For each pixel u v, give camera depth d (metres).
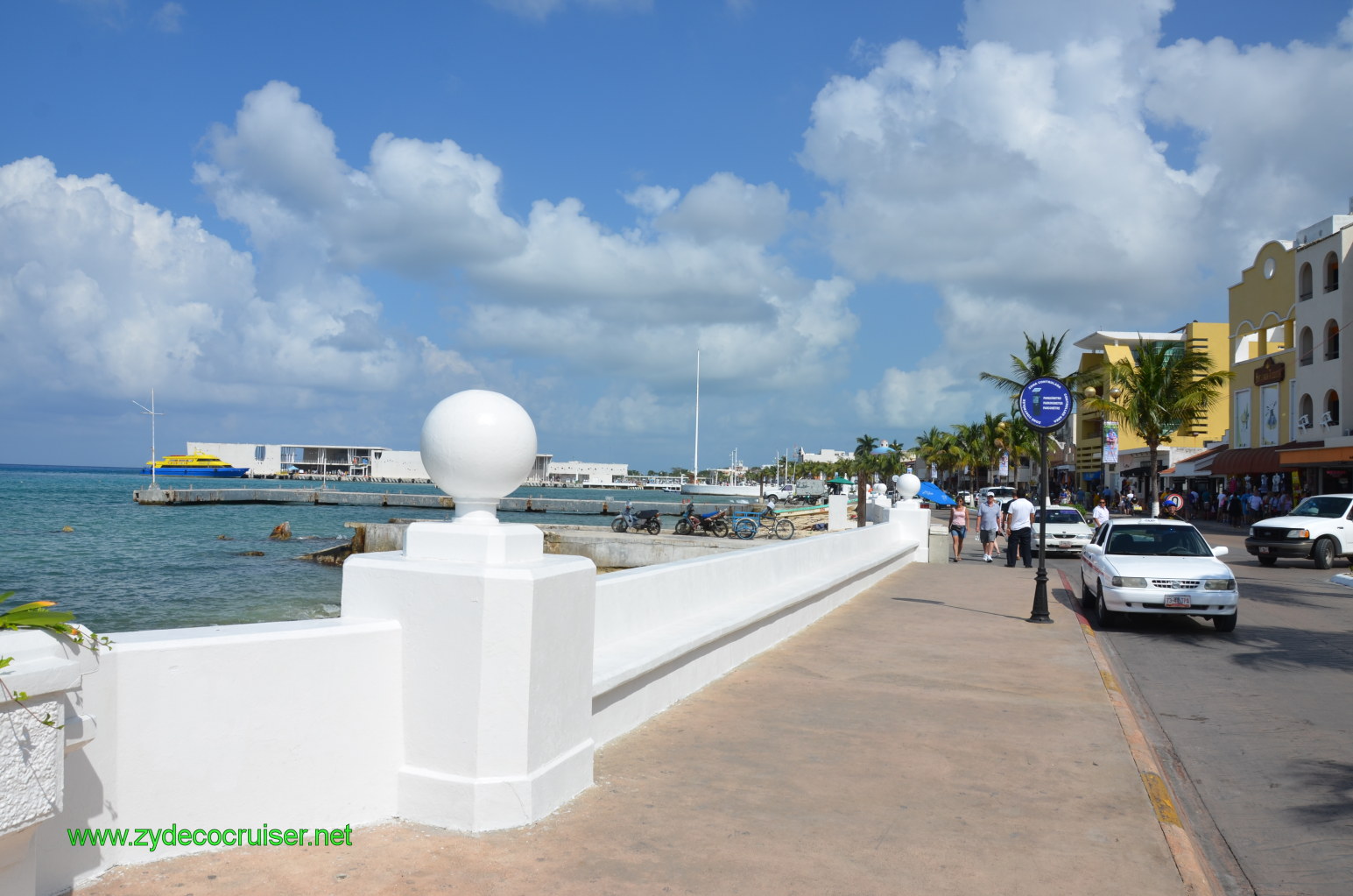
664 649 6.47
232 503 83.31
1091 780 5.41
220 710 3.75
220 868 3.64
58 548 41.31
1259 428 45.06
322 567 34.78
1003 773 5.52
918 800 4.99
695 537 32.97
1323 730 7.44
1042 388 12.38
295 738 3.96
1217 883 4.43
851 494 61.03
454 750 4.23
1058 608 14.12
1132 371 40.00
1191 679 9.48
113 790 3.48
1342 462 35.84
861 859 4.15
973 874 4.04
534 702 4.32
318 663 4.03
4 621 2.91
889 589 15.57
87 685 3.37
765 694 7.41
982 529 23.28
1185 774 6.28
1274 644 11.68
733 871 3.94
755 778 5.23
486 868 3.82
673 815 4.56
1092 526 27.17
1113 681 8.29
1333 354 38.59
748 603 9.31
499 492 4.73
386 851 3.93
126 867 3.54
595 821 4.43
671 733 6.12
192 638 3.71
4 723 2.71
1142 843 4.46
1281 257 43.72
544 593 4.36
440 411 4.66
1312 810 5.54
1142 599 12.32
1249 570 22.20
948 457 99.75
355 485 154.50
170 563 35.62
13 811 2.73
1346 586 18.31
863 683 7.94
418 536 4.50
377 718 4.24
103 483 149.12
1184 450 54.75
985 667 8.87
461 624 4.22
